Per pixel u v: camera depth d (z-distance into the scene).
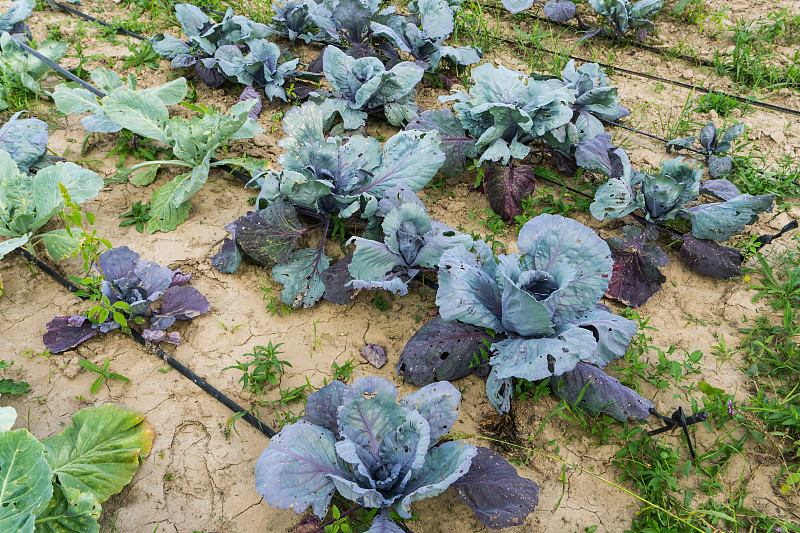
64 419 1.12
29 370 1.18
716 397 1.15
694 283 1.40
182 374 1.20
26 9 1.89
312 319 1.31
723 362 1.24
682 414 1.04
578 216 1.55
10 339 1.23
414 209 1.23
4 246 1.23
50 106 1.77
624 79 1.98
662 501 1.04
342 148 1.38
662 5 2.17
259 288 1.36
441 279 1.15
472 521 1.03
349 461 0.91
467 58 1.88
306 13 1.97
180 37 2.06
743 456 1.10
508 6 2.12
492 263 1.24
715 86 1.94
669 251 1.47
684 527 1.01
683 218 1.53
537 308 1.05
